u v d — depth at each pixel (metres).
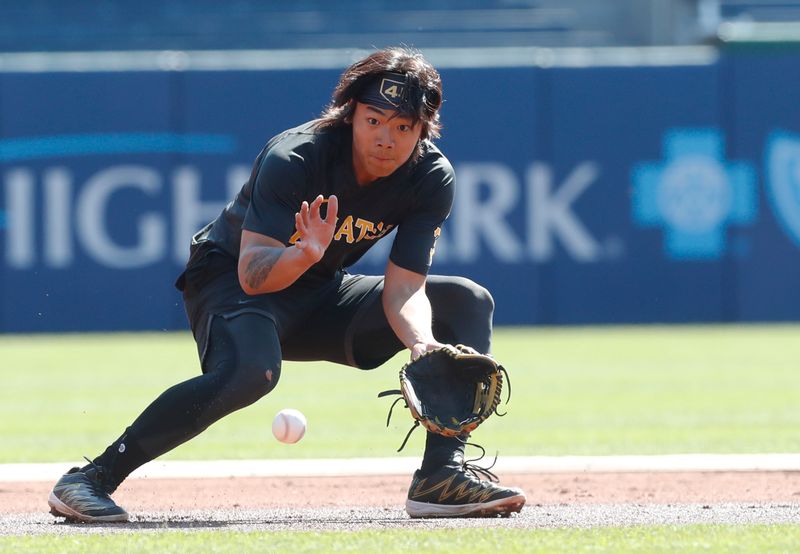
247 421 29.95
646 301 58.28
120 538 13.32
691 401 33.75
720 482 19.17
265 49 76.44
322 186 14.80
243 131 57.25
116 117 56.84
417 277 15.52
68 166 56.75
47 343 54.12
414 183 15.25
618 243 58.22
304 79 57.41
